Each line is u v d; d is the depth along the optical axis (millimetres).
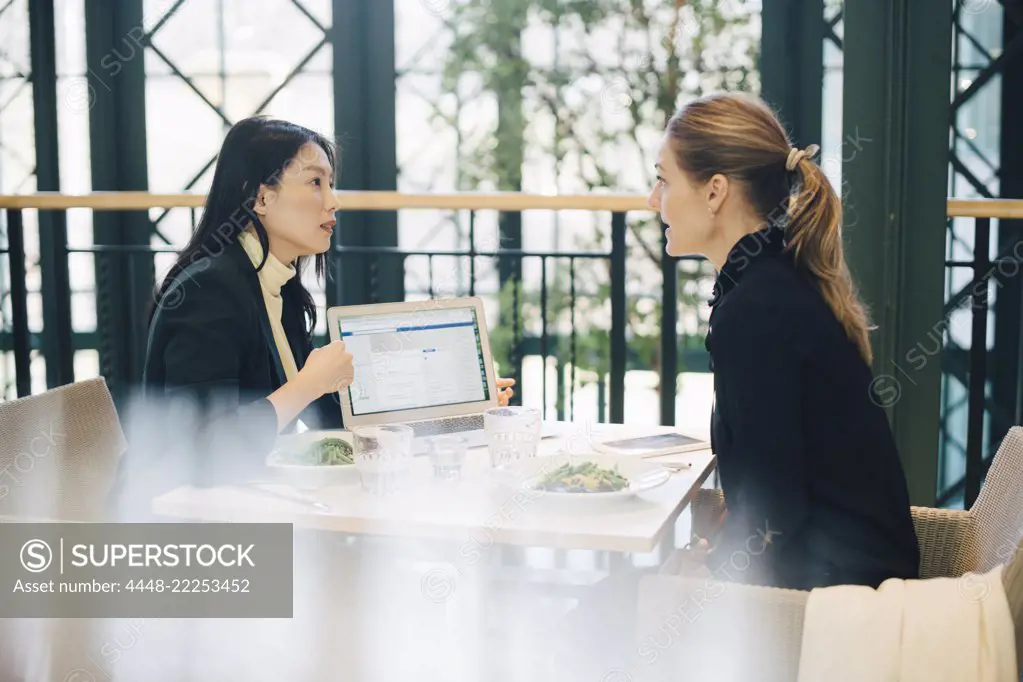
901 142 2494
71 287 3992
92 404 2162
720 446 1612
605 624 1814
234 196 2053
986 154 3561
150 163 3887
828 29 3582
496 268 3988
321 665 1760
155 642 1739
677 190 1712
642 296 4090
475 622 1911
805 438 1560
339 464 1789
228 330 1941
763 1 3621
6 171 3928
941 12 2438
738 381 1539
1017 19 3490
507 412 1859
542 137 3902
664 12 3803
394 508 1643
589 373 4129
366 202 3045
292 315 2244
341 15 3748
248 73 3820
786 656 1379
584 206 2965
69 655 1727
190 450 1864
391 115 3830
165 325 1945
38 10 3785
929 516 1810
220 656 1748
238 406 1860
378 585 1957
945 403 3656
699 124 1687
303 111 3832
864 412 1555
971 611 1347
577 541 1531
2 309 4012
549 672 1809
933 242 2537
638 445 2037
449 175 3896
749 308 1554
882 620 1345
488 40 3826
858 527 1544
